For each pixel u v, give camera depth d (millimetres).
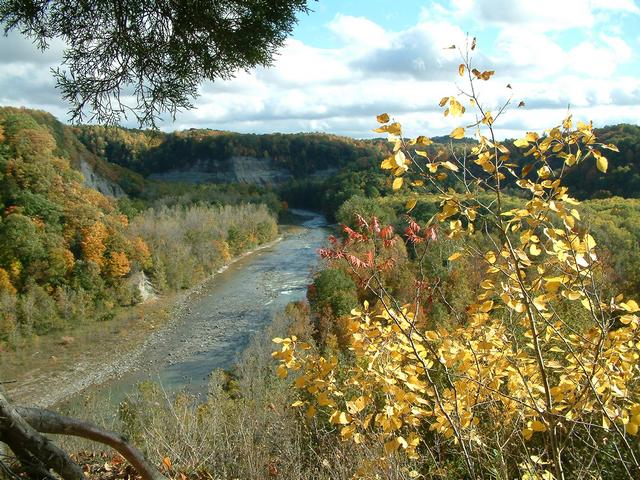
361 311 3094
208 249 46781
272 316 32938
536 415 2844
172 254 41719
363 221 3020
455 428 2668
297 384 2896
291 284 40750
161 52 3793
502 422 3270
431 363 2932
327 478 4051
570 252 2561
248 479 4352
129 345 29828
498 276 2996
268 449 4746
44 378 25703
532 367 2969
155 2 3600
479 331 2893
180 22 3639
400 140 2432
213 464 4500
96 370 26484
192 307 36344
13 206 33438
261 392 9586
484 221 2570
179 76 3854
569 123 2434
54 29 3660
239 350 27922
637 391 2812
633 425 2379
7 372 26297
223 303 36844
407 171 2504
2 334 28688
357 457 3658
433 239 2916
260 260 50594
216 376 18750
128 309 35406
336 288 20359
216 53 3838
